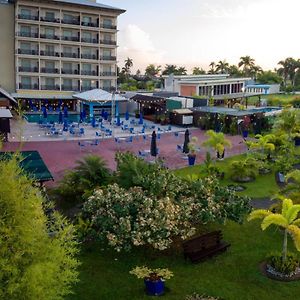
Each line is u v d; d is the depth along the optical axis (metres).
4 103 45.72
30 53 66.75
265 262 16.20
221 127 49.03
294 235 14.72
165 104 59.84
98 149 38.19
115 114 63.59
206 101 61.91
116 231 15.37
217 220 17.41
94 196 17.02
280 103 80.44
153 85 106.56
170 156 35.94
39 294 8.66
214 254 16.77
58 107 68.94
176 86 78.88
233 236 18.72
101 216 16.08
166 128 52.47
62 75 69.38
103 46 72.12
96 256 16.61
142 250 17.06
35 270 8.45
